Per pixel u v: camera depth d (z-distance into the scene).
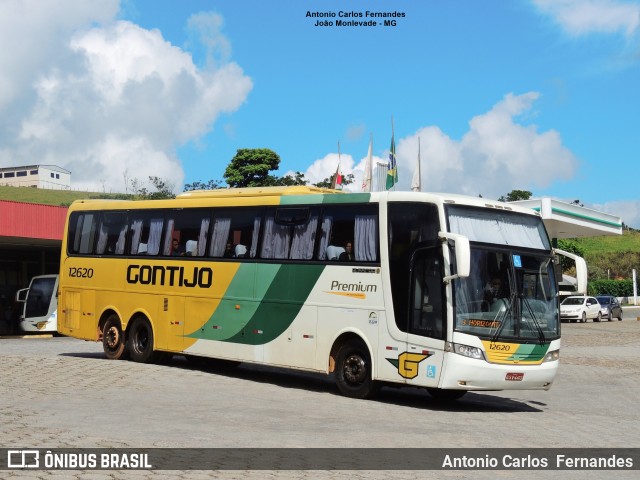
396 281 15.73
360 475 8.74
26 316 38.88
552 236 57.94
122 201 22.05
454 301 14.85
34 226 36.97
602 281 94.38
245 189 19.44
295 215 17.86
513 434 12.45
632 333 44.19
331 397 16.30
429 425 13.06
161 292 20.47
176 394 15.50
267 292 18.06
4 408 12.91
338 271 16.75
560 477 9.30
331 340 16.70
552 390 20.00
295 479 8.38
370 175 39.34
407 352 15.37
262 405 14.50
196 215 20.05
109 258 21.94
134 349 21.05
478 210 15.67
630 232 149.75
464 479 8.88
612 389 20.27
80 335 22.44
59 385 16.17
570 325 53.44
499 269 15.47
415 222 15.63
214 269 19.30
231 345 18.72
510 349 15.19
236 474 8.48
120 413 12.67
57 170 130.00
